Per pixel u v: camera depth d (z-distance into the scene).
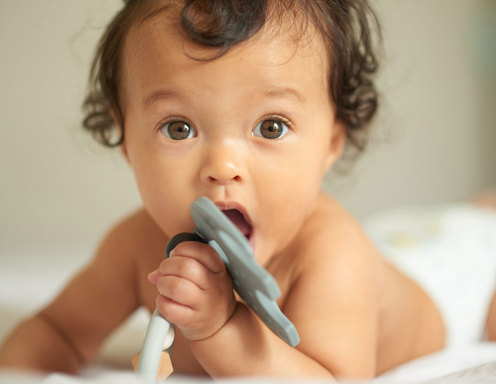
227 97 0.66
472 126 2.45
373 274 0.82
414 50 2.31
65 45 1.96
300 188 0.71
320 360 0.71
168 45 0.67
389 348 0.94
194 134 0.68
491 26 2.40
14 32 1.97
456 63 2.40
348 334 0.73
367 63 0.90
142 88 0.70
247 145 0.67
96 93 0.90
